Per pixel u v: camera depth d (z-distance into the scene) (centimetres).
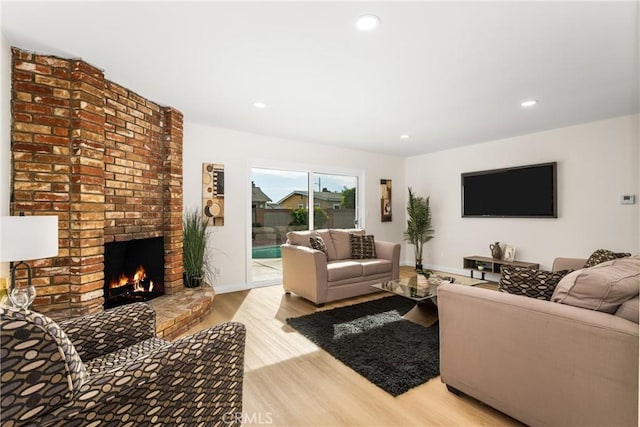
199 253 362
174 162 330
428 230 573
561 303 143
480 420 159
